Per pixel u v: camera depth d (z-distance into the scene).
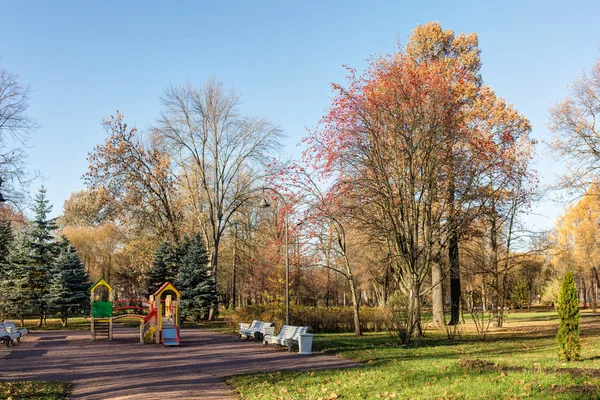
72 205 62.50
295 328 19.91
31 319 46.19
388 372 12.60
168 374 13.92
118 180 40.16
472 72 31.64
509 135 23.22
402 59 22.50
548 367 11.40
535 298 77.25
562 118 28.14
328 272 44.12
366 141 21.14
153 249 42.41
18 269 36.25
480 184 22.58
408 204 21.41
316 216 22.69
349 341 22.14
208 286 38.12
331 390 10.82
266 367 15.03
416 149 20.69
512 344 20.19
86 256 53.50
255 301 54.34
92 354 19.14
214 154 41.75
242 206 46.00
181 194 44.47
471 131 22.34
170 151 41.44
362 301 66.69
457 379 10.65
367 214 21.84
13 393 11.10
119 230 50.00
